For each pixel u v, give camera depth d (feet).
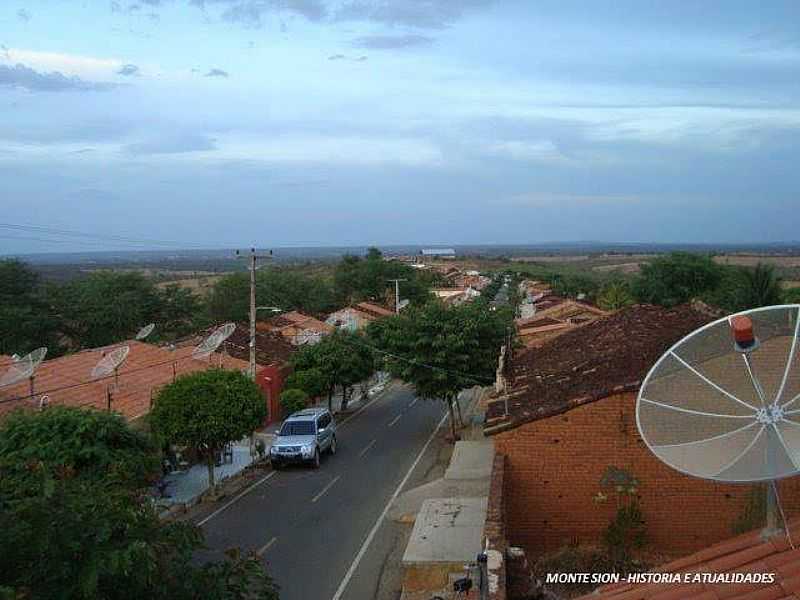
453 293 324.39
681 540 42.55
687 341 23.98
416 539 50.44
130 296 176.96
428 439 104.22
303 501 72.90
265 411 77.41
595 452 43.57
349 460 92.02
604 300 204.74
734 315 23.29
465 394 151.33
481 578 31.01
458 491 63.67
